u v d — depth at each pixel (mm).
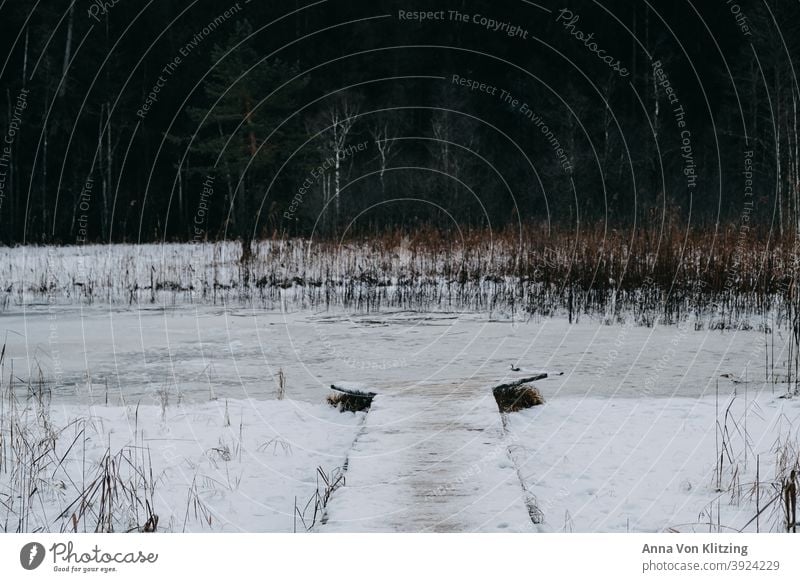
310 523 5699
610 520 5598
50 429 7328
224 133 30938
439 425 7395
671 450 7043
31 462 6434
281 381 9383
